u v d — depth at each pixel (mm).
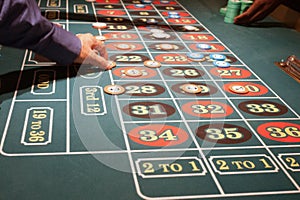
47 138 1136
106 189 953
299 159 1148
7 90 1393
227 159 1118
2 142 1104
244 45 2064
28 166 1015
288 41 2191
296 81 1686
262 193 989
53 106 1308
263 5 2338
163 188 974
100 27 2107
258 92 1553
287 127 1319
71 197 918
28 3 1335
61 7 2430
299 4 2355
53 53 1484
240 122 1322
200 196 959
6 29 1311
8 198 905
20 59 1649
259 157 1143
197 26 2303
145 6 2602
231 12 2391
